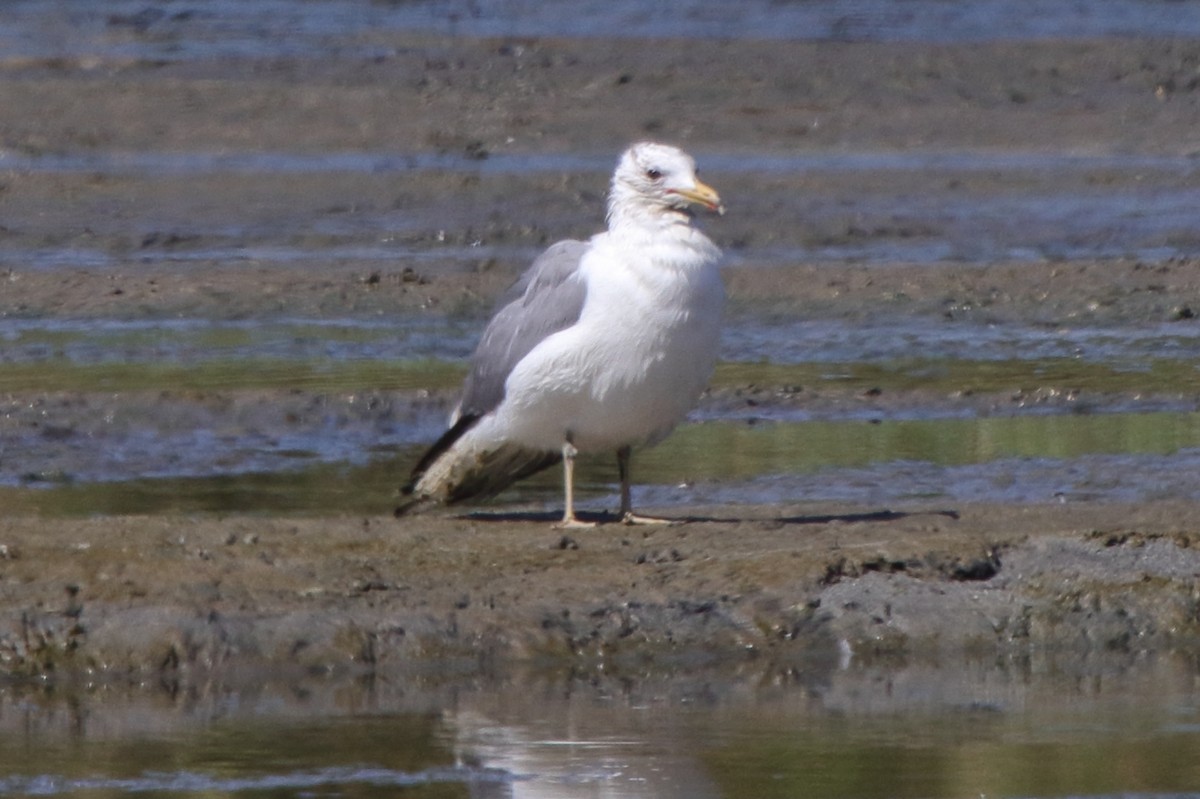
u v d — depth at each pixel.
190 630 10.78
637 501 13.91
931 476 14.71
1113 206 27.08
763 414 16.86
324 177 27.47
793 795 8.91
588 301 11.84
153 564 11.47
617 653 11.00
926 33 41.47
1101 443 15.80
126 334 19.53
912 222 25.77
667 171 11.71
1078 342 19.72
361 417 16.62
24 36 40.19
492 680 10.78
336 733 9.84
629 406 12.01
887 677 10.91
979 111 33.84
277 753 9.50
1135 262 22.86
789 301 21.31
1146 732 9.90
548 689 10.66
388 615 10.99
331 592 11.21
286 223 25.12
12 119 31.27
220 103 32.66
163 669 10.67
